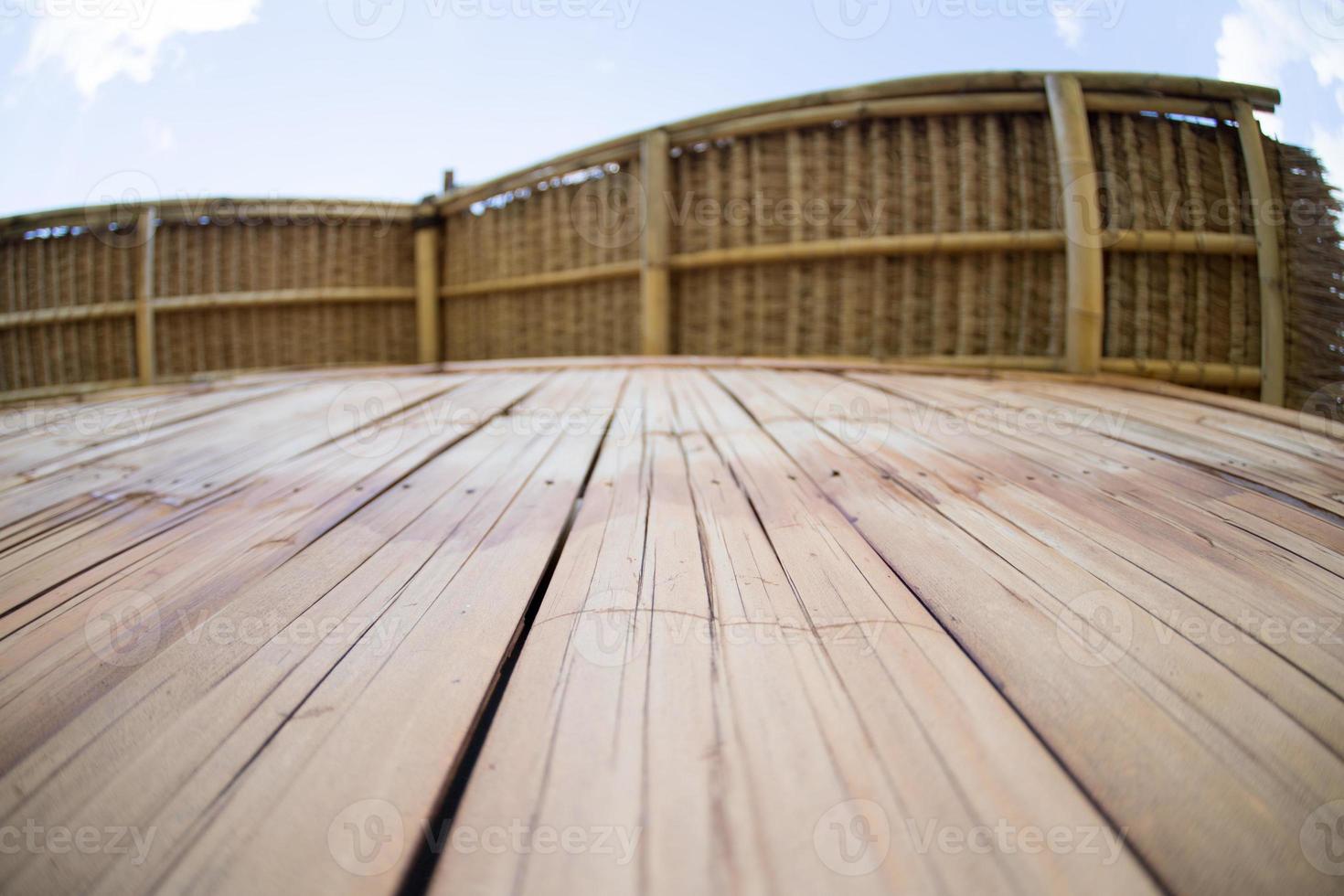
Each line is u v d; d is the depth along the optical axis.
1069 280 3.54
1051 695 0.63
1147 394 2.65
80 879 0.44
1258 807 0.50
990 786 0.51
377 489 1.38
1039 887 0.43
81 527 1.16
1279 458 1.55
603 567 0.94
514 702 0.61
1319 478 1.38
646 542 1.04
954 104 3.69
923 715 0.59
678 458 1.61
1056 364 3.61
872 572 0.91
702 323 4.49
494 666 0.69
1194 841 0.47
